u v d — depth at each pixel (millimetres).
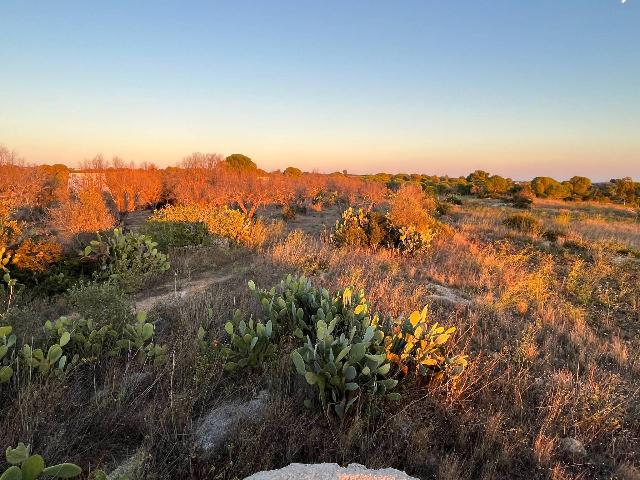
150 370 3807
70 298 5246
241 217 11898
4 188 17188
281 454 2852
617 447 3271
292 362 3723
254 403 3340
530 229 15453
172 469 2625
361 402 3262
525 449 3127
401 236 11039
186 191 19781
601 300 7449
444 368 3936
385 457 2904
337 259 8984
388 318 4836
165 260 8406
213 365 3682
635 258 11477
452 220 19656
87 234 10773
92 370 3758
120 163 20547
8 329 3387
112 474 2523
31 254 7188
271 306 4613
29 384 3031
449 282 8352
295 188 27219
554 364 4711
